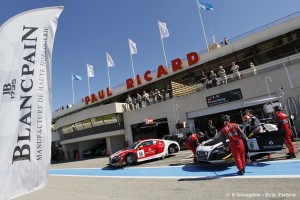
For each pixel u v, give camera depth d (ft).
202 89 64.95
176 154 53.26
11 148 10.65
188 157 45.21
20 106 11.21
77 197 26.81
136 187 27.55
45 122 11.76
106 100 110.42
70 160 95.66
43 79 12.06
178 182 26.63
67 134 102.22
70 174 50.19
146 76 92.63
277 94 51.93
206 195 20.22
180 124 62.54
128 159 46.39
